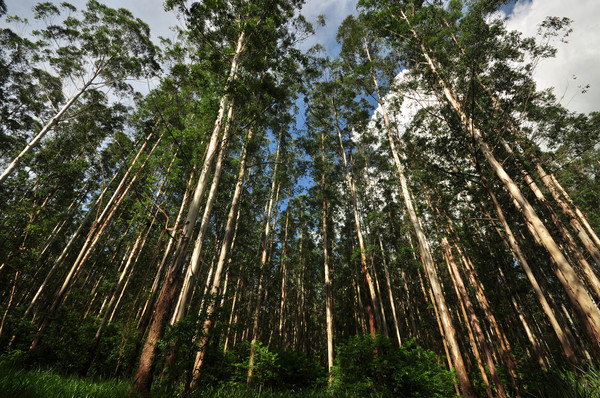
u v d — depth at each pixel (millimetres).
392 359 9531
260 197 24156
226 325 5395
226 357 10547
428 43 12562
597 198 19625
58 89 20703
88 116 20547
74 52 19500
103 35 19266
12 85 19453
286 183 22641
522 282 16734
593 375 4539
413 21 13406
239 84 8961
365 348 10078
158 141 17203
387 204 24078
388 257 23688
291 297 32125
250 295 20125
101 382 5680
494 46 9961
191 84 9742
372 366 9438
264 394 6613
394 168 17328
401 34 14039
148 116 18656
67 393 3297
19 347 9117
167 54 10938
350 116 21203
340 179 24641
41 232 14453
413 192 17781
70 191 20453
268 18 9930
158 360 4738
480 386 13312
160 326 5133
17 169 17516
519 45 9531
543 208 14117
